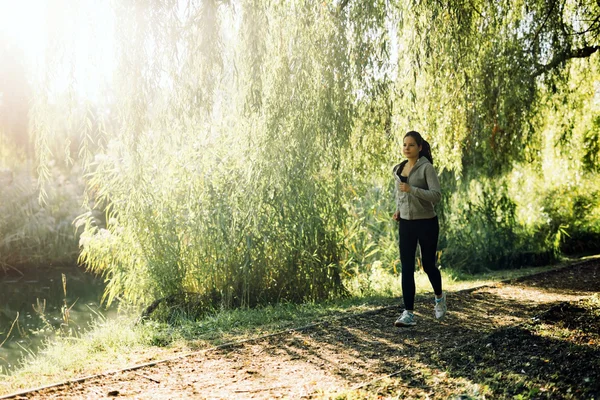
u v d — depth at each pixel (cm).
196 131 672
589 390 314
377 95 666
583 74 881
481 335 467
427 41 677
